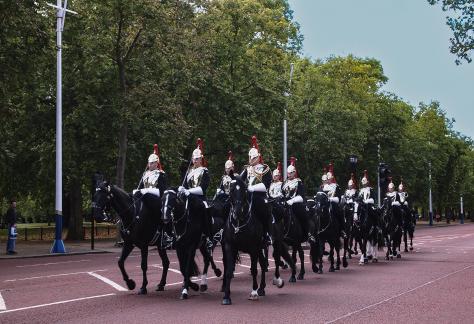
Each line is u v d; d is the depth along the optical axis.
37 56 29.22
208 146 42.66
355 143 55.03
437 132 85.88
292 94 51.72
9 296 14.77
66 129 39.16
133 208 15.41
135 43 34.94
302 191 19.03
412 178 68.06
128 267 22.62
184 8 34.75
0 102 29.38
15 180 43.78
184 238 14.87
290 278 17.75
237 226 13.75
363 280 18.05
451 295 14.59
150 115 39.25
